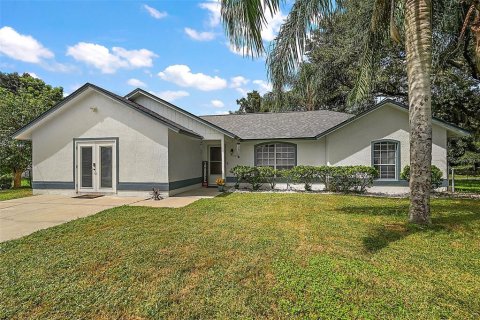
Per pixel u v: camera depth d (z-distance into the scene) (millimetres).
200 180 14914
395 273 3633
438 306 2869
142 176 11102
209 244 4836
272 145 14445
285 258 4168
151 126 11055
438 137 11977
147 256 4289
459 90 16953
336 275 3561
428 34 5801
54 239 5227
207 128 13211
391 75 18594
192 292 3217
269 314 2781
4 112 15094
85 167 11578
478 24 5867
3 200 10180
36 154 11906
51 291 3254
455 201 9148
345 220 6551
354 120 12781
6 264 4039
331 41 17125
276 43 6641
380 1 6957
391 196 11016
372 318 2668
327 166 12883
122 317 2773
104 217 7043
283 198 10305
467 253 4359
